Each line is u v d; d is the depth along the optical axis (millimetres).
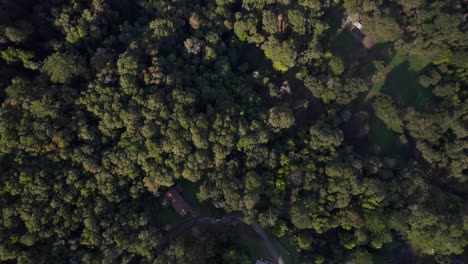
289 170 100375
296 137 106188
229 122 96500
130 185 93812
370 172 103875
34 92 89875
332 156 102625
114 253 87812
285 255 97938
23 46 93500
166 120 94250
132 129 92312
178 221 98938
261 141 98438
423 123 106062
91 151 90312
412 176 104125
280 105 104562
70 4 98562
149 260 90688
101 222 87750
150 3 106500
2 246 80938
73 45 97562
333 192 99312
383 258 103000
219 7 106938
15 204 83500
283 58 105000
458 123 104688
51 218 85312
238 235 98062
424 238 101750
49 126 88312
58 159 88438
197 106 98625
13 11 91875
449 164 107062
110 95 92938
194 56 103438
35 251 83438
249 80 106375
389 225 100875
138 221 90812
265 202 98875
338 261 98250
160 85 96688
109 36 101438
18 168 85500
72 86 94750
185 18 105688
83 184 89000
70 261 85500
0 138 87438
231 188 94188
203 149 94562
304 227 96062
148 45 98438
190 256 89062
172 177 93938
